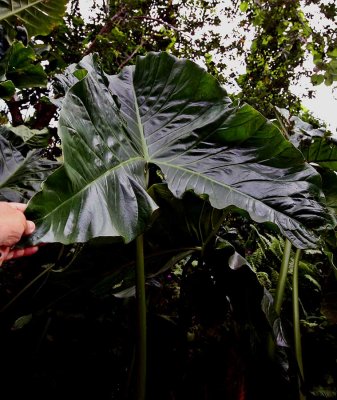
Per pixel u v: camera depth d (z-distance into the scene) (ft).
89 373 5.72
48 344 5.84
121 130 3.34
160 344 5.63
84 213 2.14
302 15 8.57
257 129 3.59
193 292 5.15
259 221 2.83
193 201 4.16
